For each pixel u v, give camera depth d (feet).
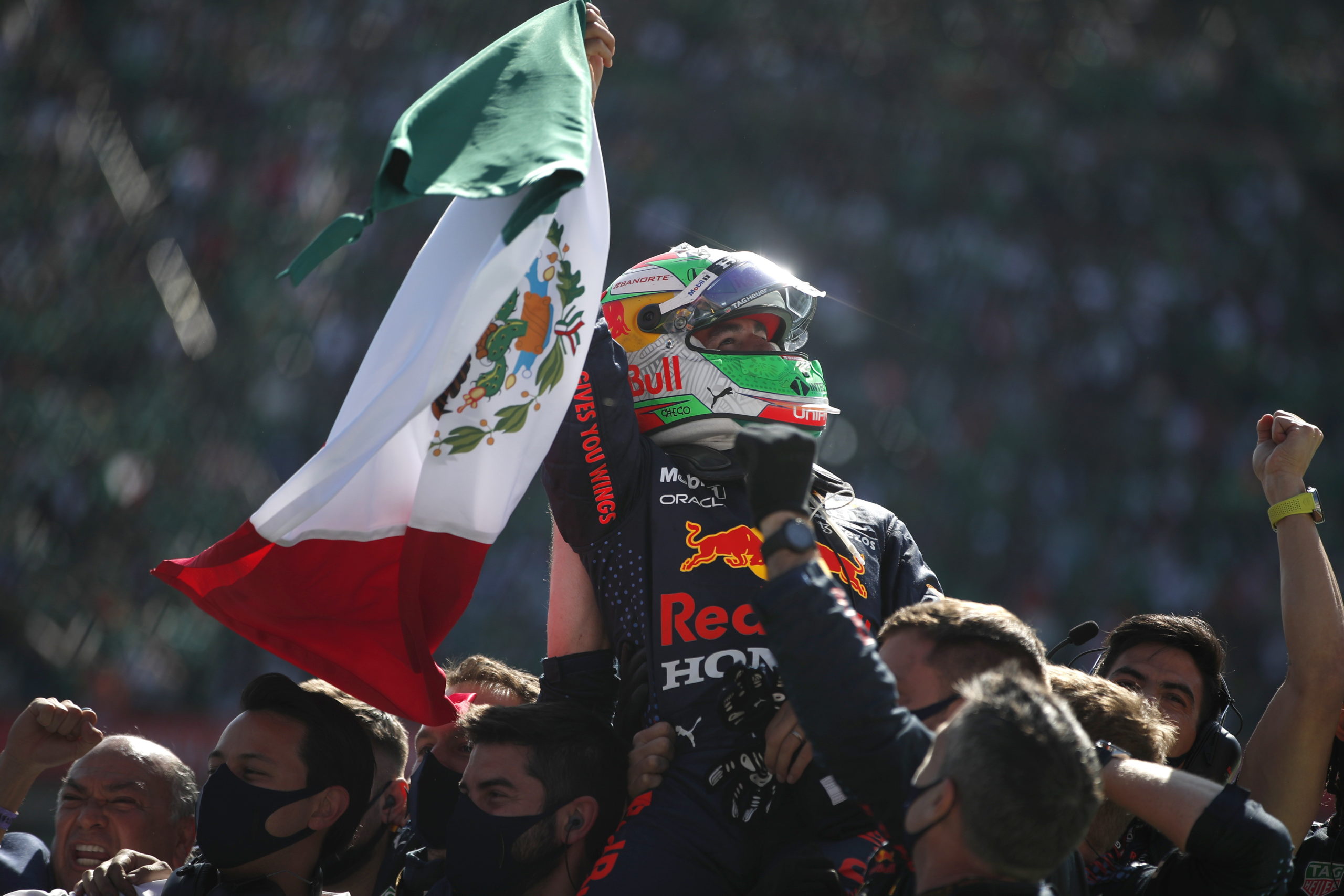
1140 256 161.68
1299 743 27.02
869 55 174.70
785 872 21.88
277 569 25.58
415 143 21.89
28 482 134.31
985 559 140.15
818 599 18.53
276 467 140.77
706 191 163.43
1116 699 23.57
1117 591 138.21
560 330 24.66
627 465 24.59
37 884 30.32
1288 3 181.98
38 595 124.16
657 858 22.26
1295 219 167.32
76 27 168.96
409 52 167.63
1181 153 169.68
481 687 32.68
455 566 25.21
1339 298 163.84
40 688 118.93
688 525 24.34
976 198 164.25
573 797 23.85
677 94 169.07
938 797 16.90
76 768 30.42
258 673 119.75
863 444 147.33
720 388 25.36
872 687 18.33
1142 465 147.74
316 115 162.91
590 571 25.08
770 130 167.43
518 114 22.94
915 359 153.28
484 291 23.07
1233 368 154.40
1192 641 29.71
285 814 25.32
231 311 149.69
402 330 25.43
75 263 151.74
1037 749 16.46
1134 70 175.11
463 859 24.07
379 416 23.38
